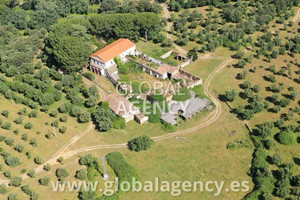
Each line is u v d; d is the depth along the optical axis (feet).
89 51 516.32
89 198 340.80
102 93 486.38
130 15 569.64
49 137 412.36
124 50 527.40
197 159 387.34
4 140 397.80
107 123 418.31
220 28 590.96
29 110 449.48
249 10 629.10
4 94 466.29
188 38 579.48
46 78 499.51
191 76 492.13
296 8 631.15
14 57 516.32
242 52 522.47
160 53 548.72
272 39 556.51
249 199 336.70
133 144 396.78
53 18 643.04
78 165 383.45
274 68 492.54
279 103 442.91
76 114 437.17
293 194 339.77
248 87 470.80
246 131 415.23
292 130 403.75
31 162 384.68
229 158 386.11
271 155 383.04
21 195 347.36
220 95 470.80
